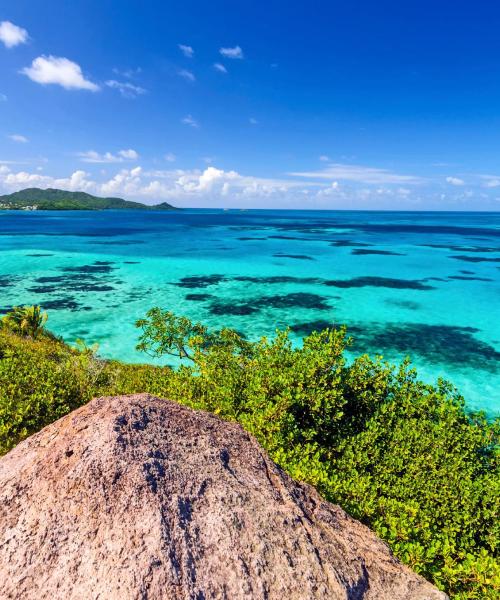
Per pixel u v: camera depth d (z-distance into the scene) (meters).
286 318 33.91
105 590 2.94
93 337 28.00
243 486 4.07
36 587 3.05
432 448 7.57
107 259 61.56
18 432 8.03
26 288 41.31
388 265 60.28
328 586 3.42
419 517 6.24
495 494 6.55
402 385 9.55
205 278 49.00
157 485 3.62
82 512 3.41
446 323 33.47
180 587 2.99
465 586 5.23
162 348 13.86
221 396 8.73
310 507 4.43
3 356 14.82
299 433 7.56
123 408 4.40
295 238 103.75
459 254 73.12
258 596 3.16
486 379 23.86
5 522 3.47
